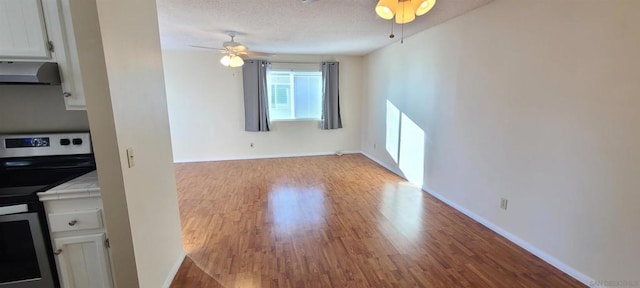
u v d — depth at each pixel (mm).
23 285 1465
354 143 6504
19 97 1783
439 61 3486
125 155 1397
